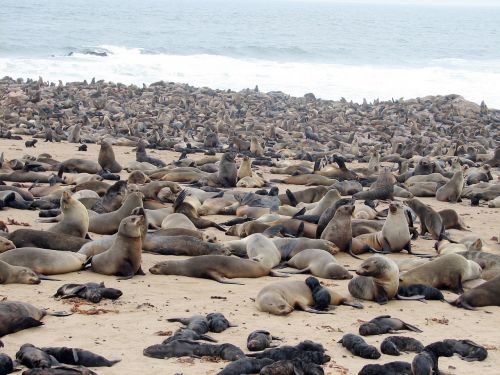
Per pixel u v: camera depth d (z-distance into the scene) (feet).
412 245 70.13
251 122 191.83
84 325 42.57
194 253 61.05
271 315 46.06
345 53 430.61
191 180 101.60
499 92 295.89
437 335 43.65
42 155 113.60
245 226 68.69
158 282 53.42
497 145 179.52
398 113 222.69
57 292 48.14
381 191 94.89
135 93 235.61
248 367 34.24
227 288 52.49
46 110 187.62
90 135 152.56
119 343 39.68
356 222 70.54
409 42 560.20
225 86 289.12
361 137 178.70
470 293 50.78
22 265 53.06
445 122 213.46
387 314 47.73
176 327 42.63
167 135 161.48
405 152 149.07
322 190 86.99
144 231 61.87
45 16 588.91
